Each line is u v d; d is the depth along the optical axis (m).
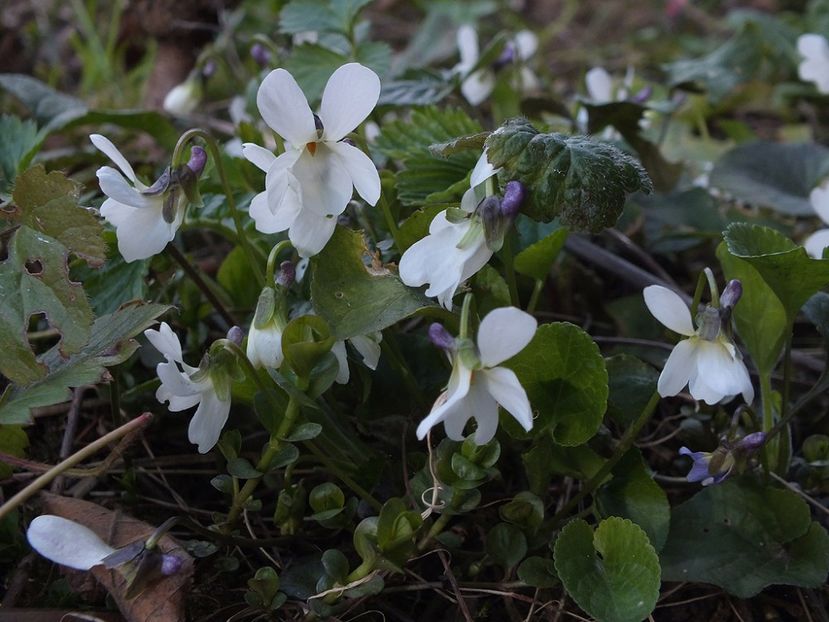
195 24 0.44
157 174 0.33
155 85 0.46
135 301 0.26
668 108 0.36
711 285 0.24
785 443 0.27
